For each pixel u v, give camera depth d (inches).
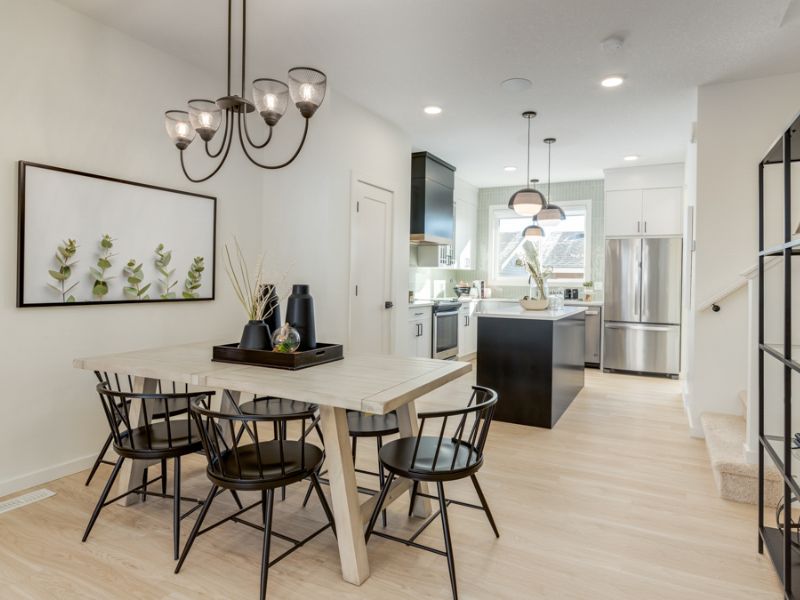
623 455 128.4
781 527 83.7
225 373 79.2
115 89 116.5
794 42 116.7
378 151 173.2
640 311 242.7
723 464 102.8
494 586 72.5
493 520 85.7
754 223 136.9
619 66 130.5
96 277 113.0
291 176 157.1
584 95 150.6
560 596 70.4
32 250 101.5
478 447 76.2
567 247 287.7
